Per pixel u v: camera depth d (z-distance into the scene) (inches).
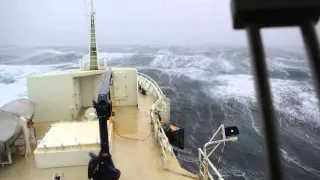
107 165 217.9
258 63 38.9
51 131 285.7
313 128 628.4
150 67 1408.7
